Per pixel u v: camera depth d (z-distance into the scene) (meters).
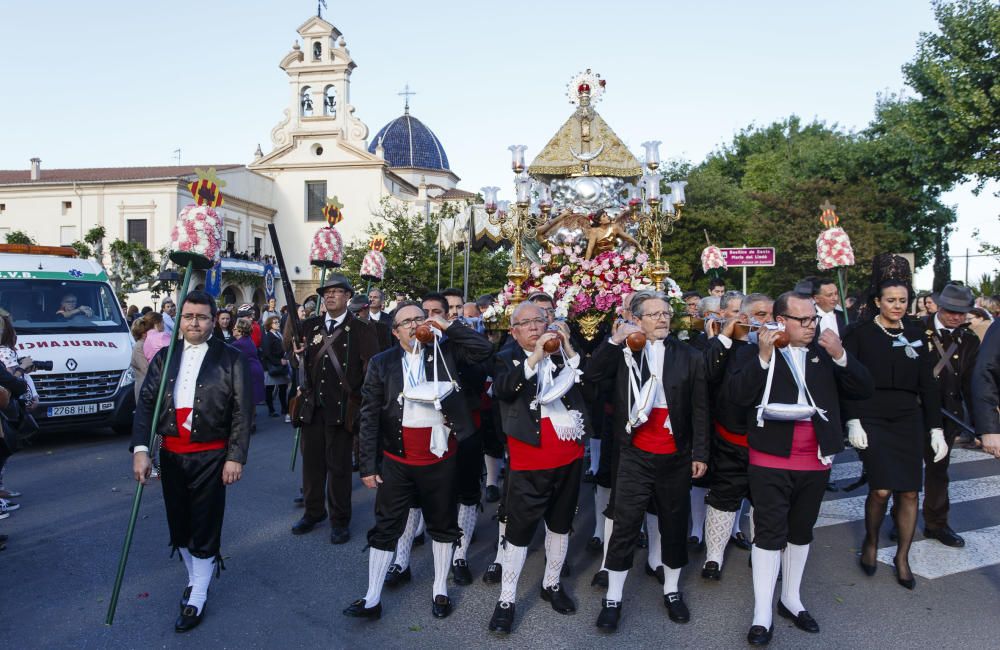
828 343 4.00
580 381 4.44
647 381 4.20
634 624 4.21
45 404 8.88
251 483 7.52
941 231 27.52
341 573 5.02
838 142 30.03
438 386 4.19
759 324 4.78
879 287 4.78
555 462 4.16
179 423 4.23
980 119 17.05
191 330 4.29
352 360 5.73
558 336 4.07
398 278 24.89
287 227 41.50
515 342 4.57
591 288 6.74
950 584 4.77
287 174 41.53
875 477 4.69
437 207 38.69
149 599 4.57
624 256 7.04
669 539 4.27
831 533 5.84
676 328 6.85
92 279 10.52
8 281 9.77
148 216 35.31
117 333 10.02
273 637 4.06
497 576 4.86
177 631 4.11
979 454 8.67
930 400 4.70
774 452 3.95
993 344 4.36
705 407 4.24
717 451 4.82
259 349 12.02
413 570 5.11
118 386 9.47
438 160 48.34
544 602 4.52
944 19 17.97
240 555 5.37
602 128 8.09
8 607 4.44
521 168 7.23
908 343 4.70
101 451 9.03
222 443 4.32
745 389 4.02
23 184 35.81
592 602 4.52
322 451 5.89
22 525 6.04
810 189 25.80
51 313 9.85
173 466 4.25
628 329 4.29
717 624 4.21
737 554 5.43
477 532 5.96
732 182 44.03
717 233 28.94
